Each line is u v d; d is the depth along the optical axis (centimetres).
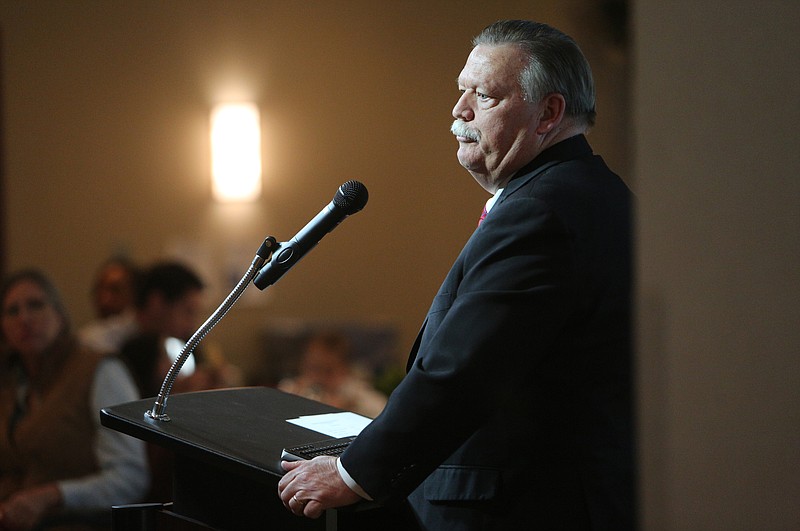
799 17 296
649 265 301
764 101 297
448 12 1541
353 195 468
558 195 427
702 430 297
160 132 1558
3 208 1523
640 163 303
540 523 420
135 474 806
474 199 1548
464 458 432
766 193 297
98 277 1341
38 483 809
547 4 1488
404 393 404
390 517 453
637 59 305
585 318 423
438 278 1558
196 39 1558
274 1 1561
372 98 1559
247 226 1563
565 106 450
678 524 298
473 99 463
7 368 846
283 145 1566
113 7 1545
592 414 426
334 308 1565
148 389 902
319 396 1213
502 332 397
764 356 296
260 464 423
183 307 1000
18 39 1530
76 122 1541
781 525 294
